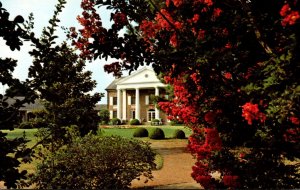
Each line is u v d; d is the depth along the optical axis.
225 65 3.99
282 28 3.78
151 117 66.94
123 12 4.25
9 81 2.89
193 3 4.25
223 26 4.12
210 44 3.94
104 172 9.64
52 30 3.09
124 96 68.75
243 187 4.41
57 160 9.16
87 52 5.14
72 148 9.40
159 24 4.52
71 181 9.12
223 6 4.20
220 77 4.16
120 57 4.11
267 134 4.05
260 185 4.32
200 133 5.60
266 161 4.27
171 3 4.32
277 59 3.34
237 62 4.08
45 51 3.01
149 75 64.62
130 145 10.09
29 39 2.90
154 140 29.86
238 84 4.13
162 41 4.16
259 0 4.04
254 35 4.15
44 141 3.44
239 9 4.15
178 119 6.43
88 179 9.32
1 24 2.71
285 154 4.21
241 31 4.12
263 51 4.12
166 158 18.56
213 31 4.12
